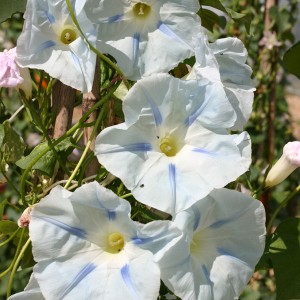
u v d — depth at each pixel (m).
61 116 0.52
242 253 0.44
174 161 0.43
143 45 0.45
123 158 0.41
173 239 0.40
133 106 0.42
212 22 0.60
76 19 0.44
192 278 0.41
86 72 0.44
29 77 0.48
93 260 0.43
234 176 0.42
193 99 0.43
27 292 0.43
